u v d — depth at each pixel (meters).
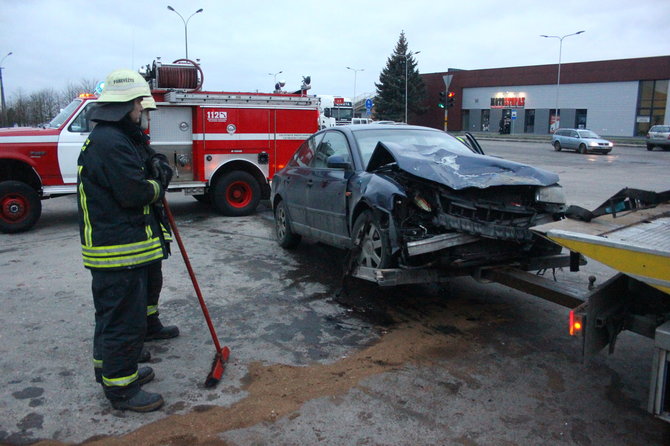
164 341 4.39
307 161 6.77
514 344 4.33
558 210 4.48
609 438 3.08
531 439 3.07
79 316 4.95
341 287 5.42
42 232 8.88
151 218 3.36
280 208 7.43
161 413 3.32
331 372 3.86
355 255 5.20
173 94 9.48
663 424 3.21
